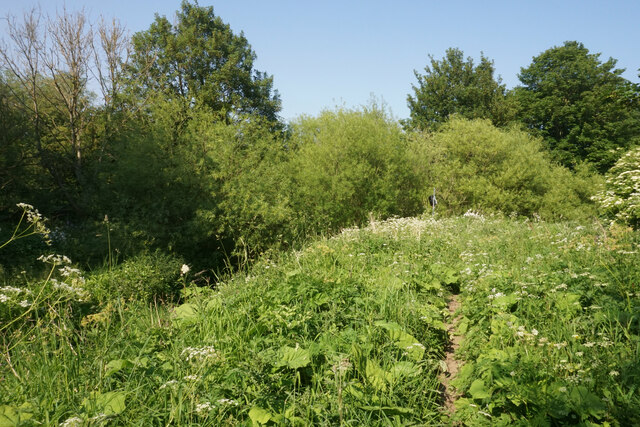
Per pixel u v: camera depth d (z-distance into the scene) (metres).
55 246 15.82
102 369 3.78
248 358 3.97
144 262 11.80
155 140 16.09
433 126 38.53
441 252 10.07
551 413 3.20
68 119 20.27
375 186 21.03
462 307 6.21
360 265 8.42
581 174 32.16
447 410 3.90
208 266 15.09
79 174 19.05
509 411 3.48
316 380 3.92
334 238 12.15
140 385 3.54
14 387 3.56
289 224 15.23
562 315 4.92
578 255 7.34
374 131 22.27
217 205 14.66
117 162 16.95
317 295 5.78
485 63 40.62
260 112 31.14
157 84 22.98
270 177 16.44
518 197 24.77
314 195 20.44
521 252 8.95
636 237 8.02
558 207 25.78
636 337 4.02
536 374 3.69
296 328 4.93
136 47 24.77
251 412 3.24
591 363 3.71
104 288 9.51
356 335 4.65
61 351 4.12
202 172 15.99
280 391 3.67
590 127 36.88
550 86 39.56
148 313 6.01
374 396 3.68
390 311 5.48
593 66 39.28
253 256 14.03
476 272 7.60
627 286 5.17
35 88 19.44
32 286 7.88
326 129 23.25
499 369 3.81
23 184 18.31
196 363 3.81
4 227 16.52
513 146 26.59
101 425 2.95
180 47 28.17
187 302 6.27
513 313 5.30
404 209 24.16
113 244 14.41
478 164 26.02
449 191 25.61
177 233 14.56
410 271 7.62
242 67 30.86
